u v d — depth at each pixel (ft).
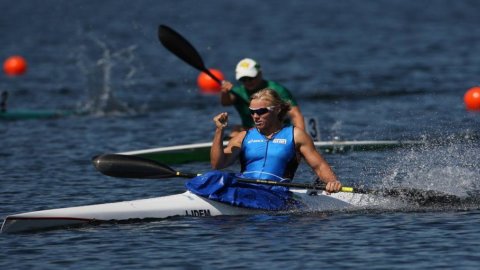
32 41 531.91
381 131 219.20
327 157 182.50
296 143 127.85
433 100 272.51
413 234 112.78
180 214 124.88
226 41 515.91
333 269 98.07
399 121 233.76
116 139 213.87
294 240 110.73
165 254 105.19
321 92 302.25
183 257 103.71
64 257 104.73
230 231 115.96
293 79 341.62
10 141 211.00
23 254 106.22
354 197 131.64
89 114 262.88
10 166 176.04
